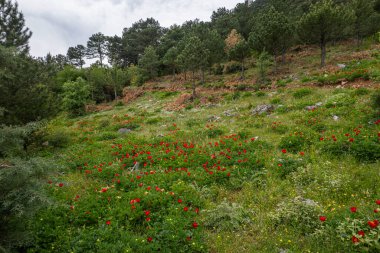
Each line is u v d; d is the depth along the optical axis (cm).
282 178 755
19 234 470
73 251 465
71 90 3353
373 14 2927
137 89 4247
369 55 2383
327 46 3497
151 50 4966
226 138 1188
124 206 619
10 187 407
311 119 1216
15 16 1425
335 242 444
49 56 1346
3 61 503
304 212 534
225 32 4994
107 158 1104
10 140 430
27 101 1116
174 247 475
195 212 605
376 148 758
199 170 865
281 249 471
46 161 436
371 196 587
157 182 783
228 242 502
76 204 654
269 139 1125
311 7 2764
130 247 475
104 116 2741
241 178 773
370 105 1169
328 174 705
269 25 2688
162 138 1338
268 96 1998
